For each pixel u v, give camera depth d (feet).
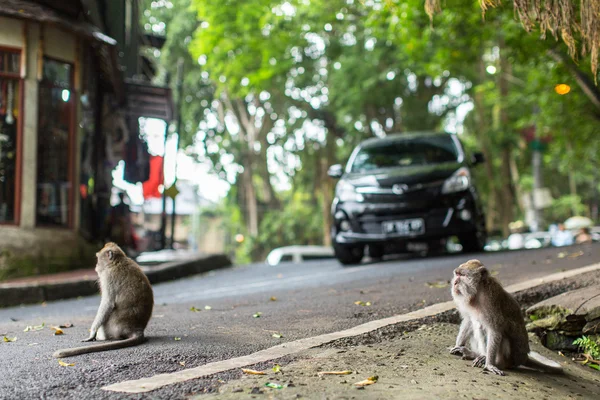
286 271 43.01
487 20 47.29
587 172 147.64
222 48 80.43
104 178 53.78
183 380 13.16
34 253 38.91
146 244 67.72
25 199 39.01
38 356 15.84
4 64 39.04
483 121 97.35
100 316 16.79
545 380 15.14
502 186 94.43
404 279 29.17
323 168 118.93
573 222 101.91
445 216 36.45
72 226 42.14
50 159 40.78
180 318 21.84
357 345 16.63
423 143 41.14
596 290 20.08
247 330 18.67
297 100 105.50
